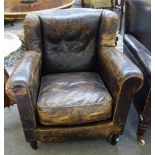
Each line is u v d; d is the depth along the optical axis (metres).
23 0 2.72
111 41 1.70
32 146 1.57
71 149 1.60
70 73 1.76
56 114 1.35
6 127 1.81
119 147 1.61
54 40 1.72
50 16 1.70
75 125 1.44
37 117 1.39
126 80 1.26
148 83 1.38
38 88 1.53
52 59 1.76
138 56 1.52
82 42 1.75
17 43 1.73
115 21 1.66
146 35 1.69
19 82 1.21
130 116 1.87
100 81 1.64
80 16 1.70
